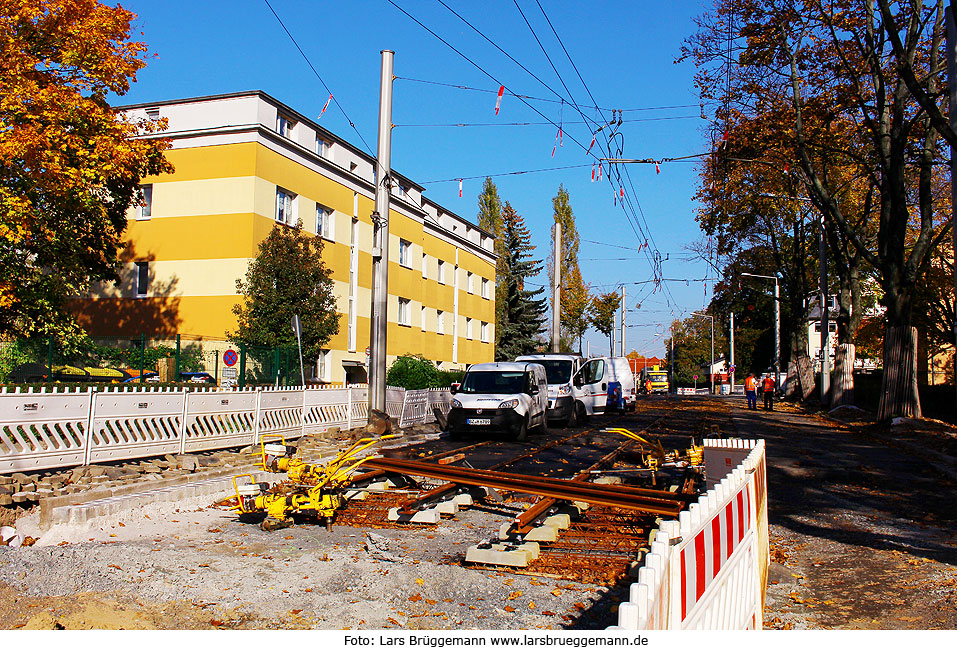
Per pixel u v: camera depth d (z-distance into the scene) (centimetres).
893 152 2202
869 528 873
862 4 2077
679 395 6906
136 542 705
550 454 1560
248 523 838
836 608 571
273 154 2861
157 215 2869
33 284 2108
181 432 1280
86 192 2102
